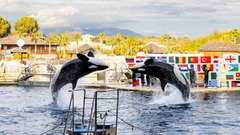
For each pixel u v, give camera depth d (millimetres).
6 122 28875
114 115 31234
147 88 48094
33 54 138375
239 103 37844
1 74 73438
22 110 34188
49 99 41781
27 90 50969
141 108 35219
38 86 55781
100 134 19453
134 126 26062
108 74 71500
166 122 28938
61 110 33656
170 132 25547
